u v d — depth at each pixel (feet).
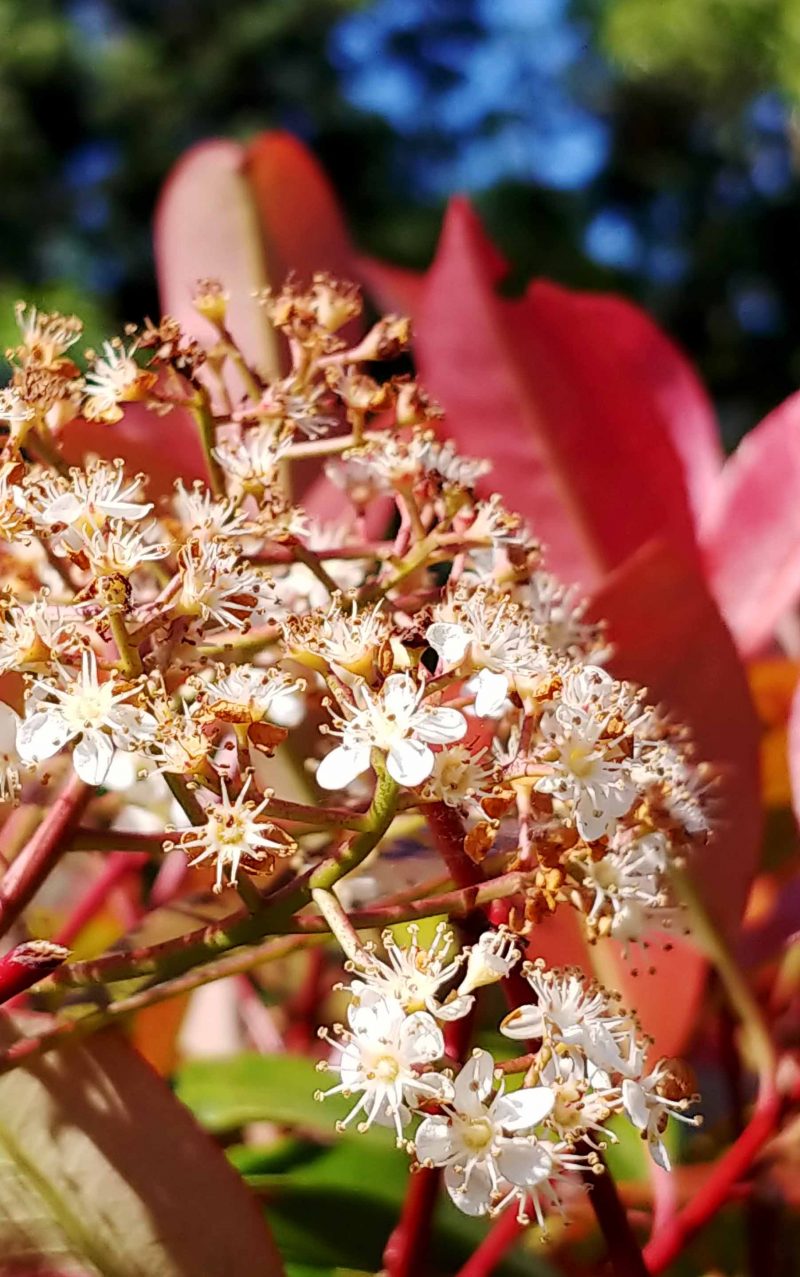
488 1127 0.60
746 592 0.93
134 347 0.71
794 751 0.80
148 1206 0.65
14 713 0.65
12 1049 0.65
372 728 0.62
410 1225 0.70
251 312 0.92
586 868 0.65
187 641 0.64
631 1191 0.81
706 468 1.03
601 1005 0.63
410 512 0.69
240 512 0.67
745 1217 0.81
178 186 0.98
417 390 0.71
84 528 0.63
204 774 0.62
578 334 0.90
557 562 0.89
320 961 0.98
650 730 0.70
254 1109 0.83
